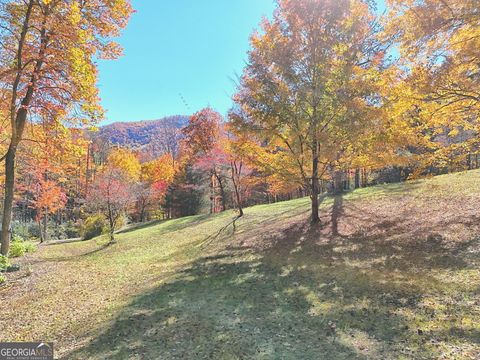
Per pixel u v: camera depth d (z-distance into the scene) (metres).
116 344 4.99
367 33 9.70
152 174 41.09
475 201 10.44
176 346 4.72
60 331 5.89
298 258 8.88
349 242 9.38
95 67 12.01
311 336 4.62
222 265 9.75
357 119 9.19
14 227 28.70
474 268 6.05
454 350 3.79
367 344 4.20
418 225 9.45
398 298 5.48
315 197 11.98
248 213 20.28
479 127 10.23
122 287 8.87
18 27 10.86
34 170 18.88
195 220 24.33
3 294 8.70
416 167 11.96
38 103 11.43
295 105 10.16
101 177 22.48
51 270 11.91
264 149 12.20
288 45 9.92
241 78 12.18
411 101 9.09
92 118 12.25
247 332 4.97
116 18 12.23
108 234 24.38
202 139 21.64
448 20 6.61
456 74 7.83
